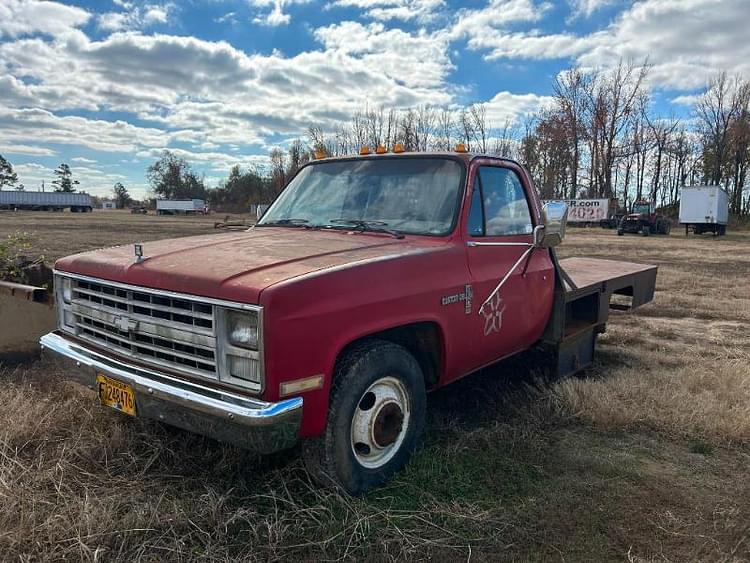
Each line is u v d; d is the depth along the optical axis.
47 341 3.73
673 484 3.62
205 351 2.96
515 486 3.47
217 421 2.81
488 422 4.43
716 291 12.19
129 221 55.94
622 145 57.78
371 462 3.36
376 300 3.19
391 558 2.72
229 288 2.83
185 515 2.93
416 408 3.57
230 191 110.31
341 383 3.07
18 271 5.98
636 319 9.09
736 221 58.12
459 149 4.29
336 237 3.89
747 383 5.27
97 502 3.00
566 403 4.75
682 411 4.68
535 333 4.89
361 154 4.67
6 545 2.67
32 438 3.76
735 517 3.22
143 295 3.21
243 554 2.71
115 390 3.27
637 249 24.95
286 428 2.76
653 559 2.82
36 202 88.56
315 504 3.13
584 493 3.43
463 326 3.87
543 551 2.86
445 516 3.09
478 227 4.11
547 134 57.06
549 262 4.94
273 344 2.74
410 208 4.10
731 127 61.84
